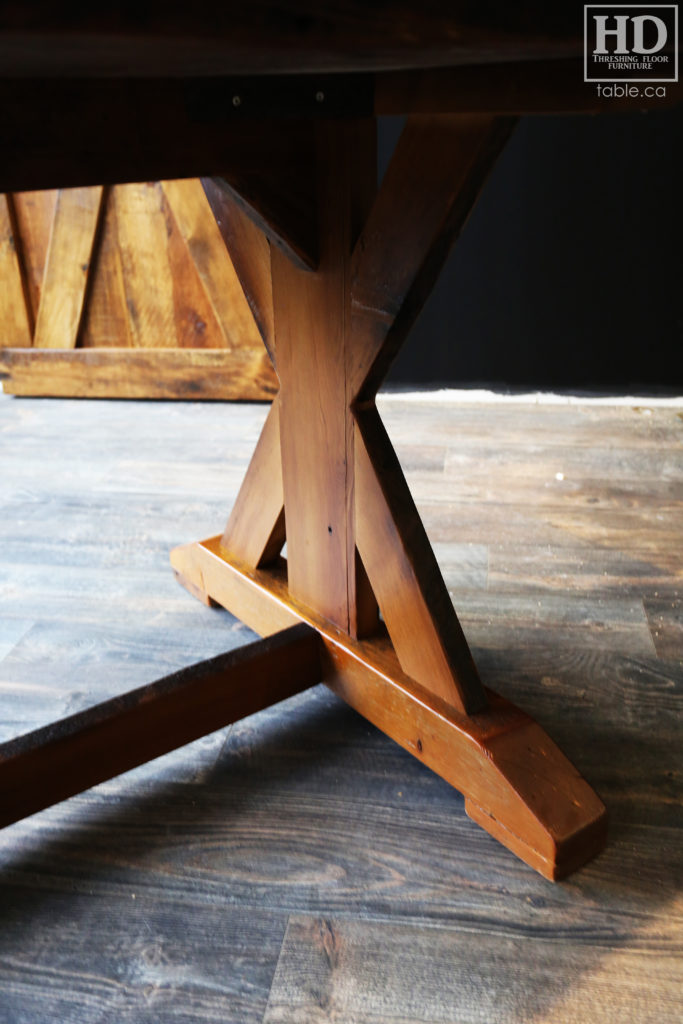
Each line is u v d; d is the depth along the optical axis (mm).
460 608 1703
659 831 1161
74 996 960
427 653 1198
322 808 1223
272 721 1413
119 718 1179
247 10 430
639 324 2900
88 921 1055
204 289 2887
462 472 2371
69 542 2012
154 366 3002
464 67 871
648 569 1841
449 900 1068
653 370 2959
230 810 1225
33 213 2916
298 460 1349
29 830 1199
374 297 1085
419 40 493
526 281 2912
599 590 1760
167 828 1196
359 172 1076
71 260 2922
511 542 1968
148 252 2881
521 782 1094
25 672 1538
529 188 2785
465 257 2918
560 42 573
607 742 1327
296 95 968
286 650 1349
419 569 1171
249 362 2928
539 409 2891
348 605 1352
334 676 1392
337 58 533
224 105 960
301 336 1245
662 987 953
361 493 1221
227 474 2383
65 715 1421
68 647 1611
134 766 1221
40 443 2658
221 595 1679
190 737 1272
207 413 2922
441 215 958
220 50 455
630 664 1518
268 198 1073
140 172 921
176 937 1029
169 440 2664
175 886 1103
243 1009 940
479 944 1009
